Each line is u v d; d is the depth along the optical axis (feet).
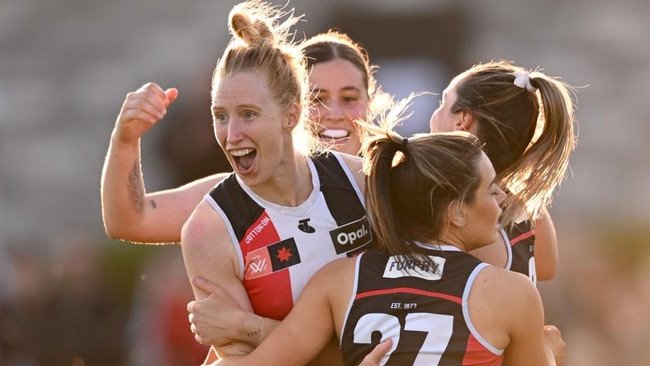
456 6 151.12
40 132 165.89
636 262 120.26
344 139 52.21
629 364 108.27
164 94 42.42
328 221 42.01
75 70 168.55
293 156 41.47
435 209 39.83
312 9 151.23
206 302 40.81
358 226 42.34
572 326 108.78
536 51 161.07
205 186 47.29
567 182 154.51
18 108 166.81
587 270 111.96
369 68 56.34
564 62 161.89
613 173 157.69
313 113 51.93
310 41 53.52
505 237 43.83
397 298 39.32
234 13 40.93
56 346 106.11
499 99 44.60
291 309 41.50
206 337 40.78
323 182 42.52
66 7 170.30
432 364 38.73
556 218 143.64
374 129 40.83
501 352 39.58
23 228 156.66
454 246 40.32
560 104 44.27
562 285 109.91
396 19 150.20
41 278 110.01
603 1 165.07
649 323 109.50
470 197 40.01
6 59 169.17
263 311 41.68
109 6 169.27
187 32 165.89
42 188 161.58
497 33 160.04
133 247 114.32
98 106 166.91
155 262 111.24
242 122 39.83
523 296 39.40
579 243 119.75
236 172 41.09
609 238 123.75
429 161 39.78
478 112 44.68
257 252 41.24
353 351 39.73
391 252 40.11
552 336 46.34
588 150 159.22
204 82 133.59
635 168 158.30
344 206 42.39
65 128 166.09
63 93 167.43
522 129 44.68
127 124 42.32
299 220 41.73
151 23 168.35
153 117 42.16
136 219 45.01
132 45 167.84
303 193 42.16
